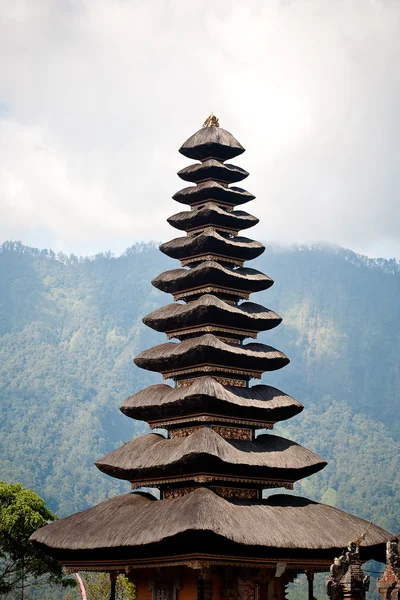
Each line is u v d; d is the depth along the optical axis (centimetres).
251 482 5175
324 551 4888
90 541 4891
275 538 4722
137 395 5525
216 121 6172
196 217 5822
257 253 5872
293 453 5325
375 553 5138
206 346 5294
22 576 6506
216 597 4884
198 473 5016
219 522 4581
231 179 6041
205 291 5675
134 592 5175
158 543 4597
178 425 5409
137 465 5175
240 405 5238
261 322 5638
